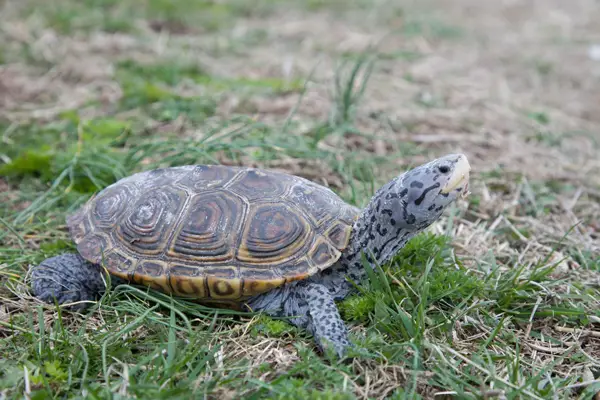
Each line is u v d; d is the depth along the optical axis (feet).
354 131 1.98
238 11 3.82
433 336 1.24
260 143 1.74
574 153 2.13
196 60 2.78
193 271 1.23
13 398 1.06
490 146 2.11
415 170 1.24
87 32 3.10
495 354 1.22
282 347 1.21
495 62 3.11
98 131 2.02
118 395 1.04
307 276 1.22
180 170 1.36
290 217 1.26
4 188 1.74
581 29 3.75
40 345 1.15
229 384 1.11
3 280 1.37
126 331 1.17
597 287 1.44
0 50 2.74
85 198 1.64
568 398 1.12
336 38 3.33
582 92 2.76
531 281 1.38
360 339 1.20
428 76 2.79
